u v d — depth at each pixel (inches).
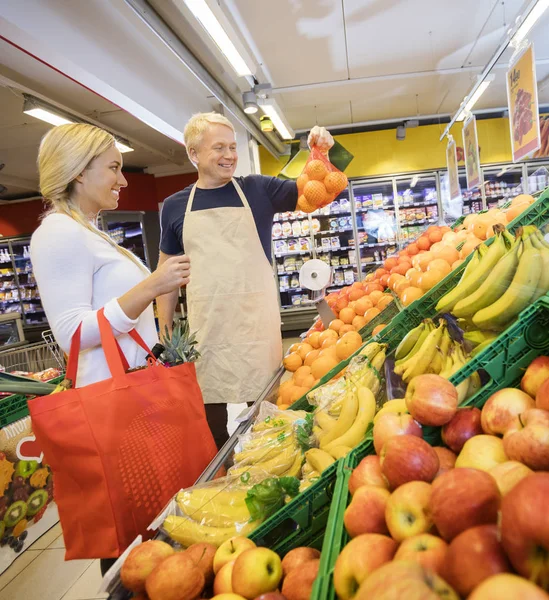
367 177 332.8
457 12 197.8
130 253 62.1
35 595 84.7
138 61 180.1
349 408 47.1
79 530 45.4
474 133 237.3
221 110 270.4
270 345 84.4
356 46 221.1
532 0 144.6
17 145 261.9
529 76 160.9
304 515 34.5
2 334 218.8
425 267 74.9
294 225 339.0
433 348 45.0
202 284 82.4
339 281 340.8
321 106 303.3
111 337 48.5
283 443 49.8
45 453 44.9
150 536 46.9
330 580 24.3
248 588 27.9
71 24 137.1
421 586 16.7
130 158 329.7
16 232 377.4
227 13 182.4
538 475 18.7
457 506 21.9
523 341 34.6
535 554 17.2
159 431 48.6
